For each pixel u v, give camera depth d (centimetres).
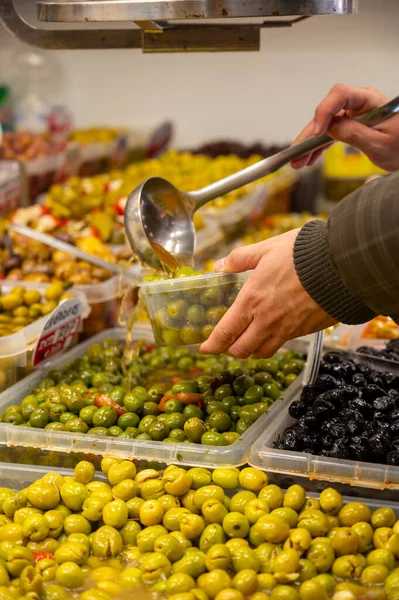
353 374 215
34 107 521
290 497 167
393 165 265
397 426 188
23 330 238
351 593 145
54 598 148
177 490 171
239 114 604
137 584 150
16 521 168
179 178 451
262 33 552
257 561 152
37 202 434
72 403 205
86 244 331
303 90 584
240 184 235
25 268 310
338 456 177
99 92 616
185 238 229
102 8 186
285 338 175
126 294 265
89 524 169
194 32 238
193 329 193
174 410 205
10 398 222
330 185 502
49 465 193
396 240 143
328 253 156
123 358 244
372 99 263
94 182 425
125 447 187
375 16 535
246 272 186
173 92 608
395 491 171
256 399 210
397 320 155
